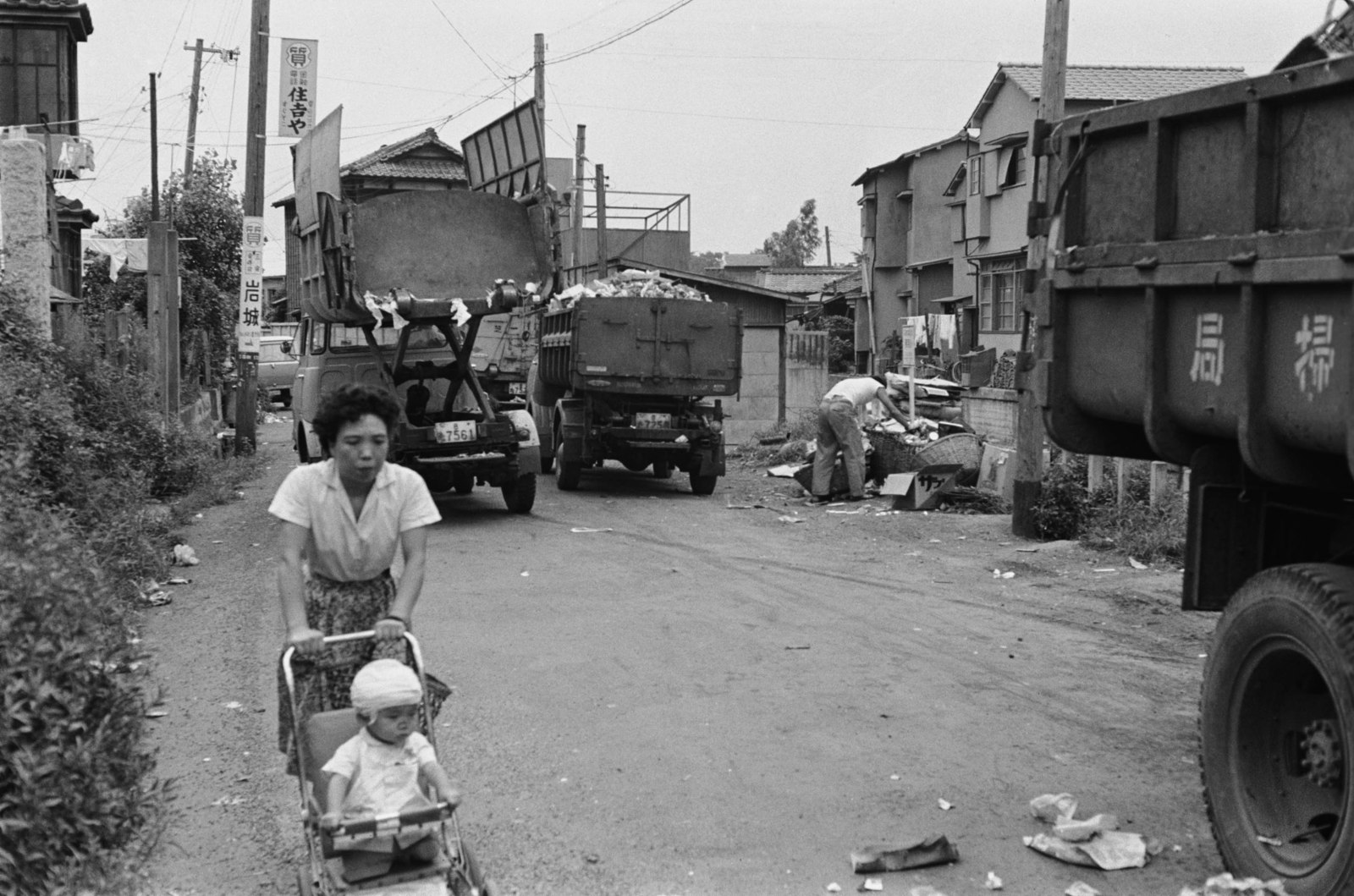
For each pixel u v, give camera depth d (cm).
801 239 11406
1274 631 462
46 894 434
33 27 2388
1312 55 504
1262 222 460
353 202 1527
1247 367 459
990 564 1205
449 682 796
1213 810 498
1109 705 736
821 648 876
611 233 4212
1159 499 1275
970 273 4034
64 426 1105
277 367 4150
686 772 629
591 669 823
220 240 3192
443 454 1516
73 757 451
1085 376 583
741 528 1462
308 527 491
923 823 561
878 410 1812
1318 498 512
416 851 434
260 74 2339
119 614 577
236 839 552
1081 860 514
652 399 1841
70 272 2481
